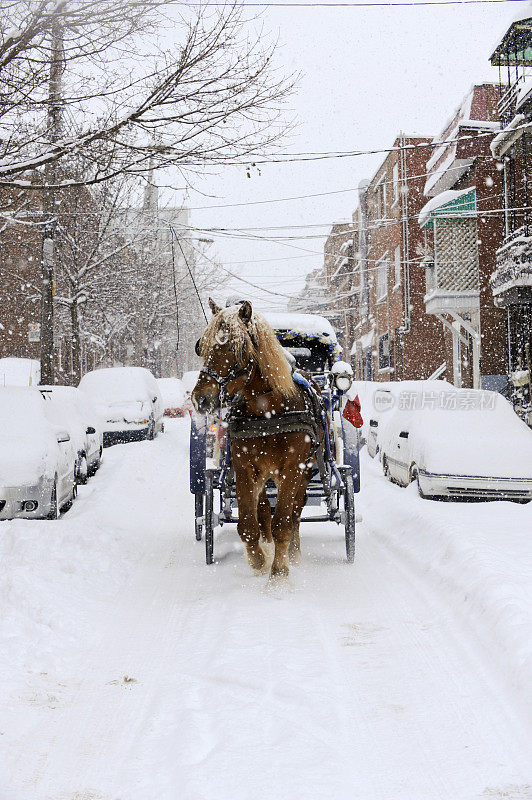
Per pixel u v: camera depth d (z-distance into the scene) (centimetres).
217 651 601
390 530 1090
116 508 1291
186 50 1059
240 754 430
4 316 3850
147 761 434
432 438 1377
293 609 721
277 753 432
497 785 401
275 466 788
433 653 598
